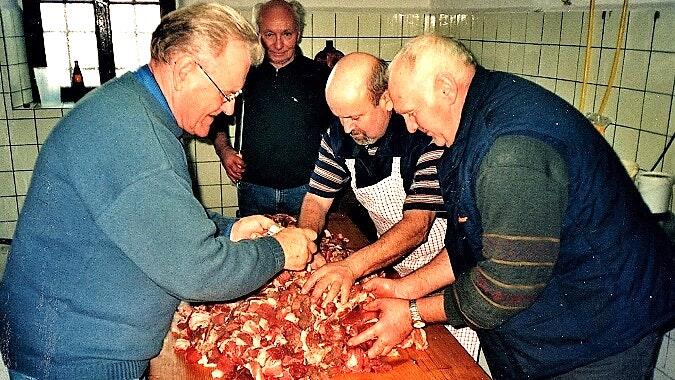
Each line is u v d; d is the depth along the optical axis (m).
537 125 1.33
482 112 1.44
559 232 1.33
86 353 1.33
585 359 1.52
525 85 1.46
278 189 3.27
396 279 1.85
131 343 1.36
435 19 4.38
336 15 4.28
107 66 4.18
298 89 3.18
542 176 1.29
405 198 2.13
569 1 2.83
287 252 1.55
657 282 1.50
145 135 1.25
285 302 1.77
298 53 3.32
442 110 1.48
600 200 1.39
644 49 2.40
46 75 4.11
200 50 1.29
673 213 2.29
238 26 1.35
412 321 1.64
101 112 1.26
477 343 2.20
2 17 3.76
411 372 1.60
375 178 2.20
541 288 1.35
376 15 4.34
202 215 1.30
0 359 1.73
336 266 1.81
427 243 2.27
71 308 1.30
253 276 1.42
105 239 1.27
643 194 2.24
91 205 1.23
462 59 1.49
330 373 1.58
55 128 1.32
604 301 1.46
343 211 3.41
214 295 1.34
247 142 3.28
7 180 4.02
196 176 4.36
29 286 1.32
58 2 4.00
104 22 4.09
